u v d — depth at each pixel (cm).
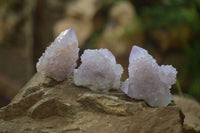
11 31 117
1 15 118
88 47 140
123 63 130
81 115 55
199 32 149
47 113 56
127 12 144
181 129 54
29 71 115
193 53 146
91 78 57
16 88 88
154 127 54
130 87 56
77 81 58
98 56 57
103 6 145
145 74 56
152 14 149
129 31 137
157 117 55
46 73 58
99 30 145
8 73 110
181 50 147
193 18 152
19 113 56
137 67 56
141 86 56
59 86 58
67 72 59
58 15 146
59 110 56
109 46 136
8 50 116
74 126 54
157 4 157
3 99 86
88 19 144
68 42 57
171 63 142
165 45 142
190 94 146
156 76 56
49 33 109
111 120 55
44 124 55
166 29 144
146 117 55
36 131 54
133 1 155
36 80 61
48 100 55
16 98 59
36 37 117
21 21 118
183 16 149
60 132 54
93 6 145
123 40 136
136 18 144
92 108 56
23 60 115
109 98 56
